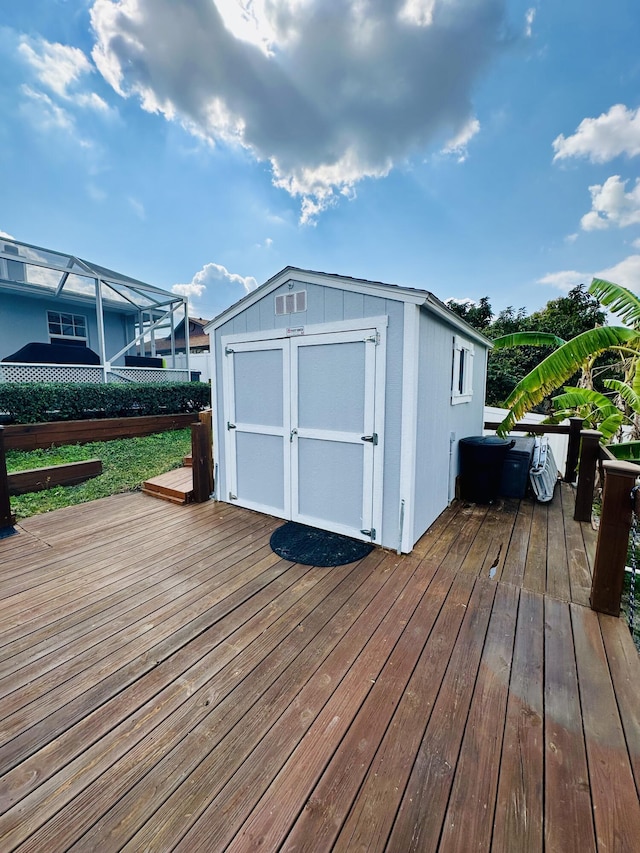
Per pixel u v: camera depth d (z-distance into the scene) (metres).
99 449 6.93
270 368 3.93
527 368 13.70
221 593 2.66
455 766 1.44
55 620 2.35
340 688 1.82
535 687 1.83
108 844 1.19
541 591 2.70
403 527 3.22
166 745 1.53
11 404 6.64
